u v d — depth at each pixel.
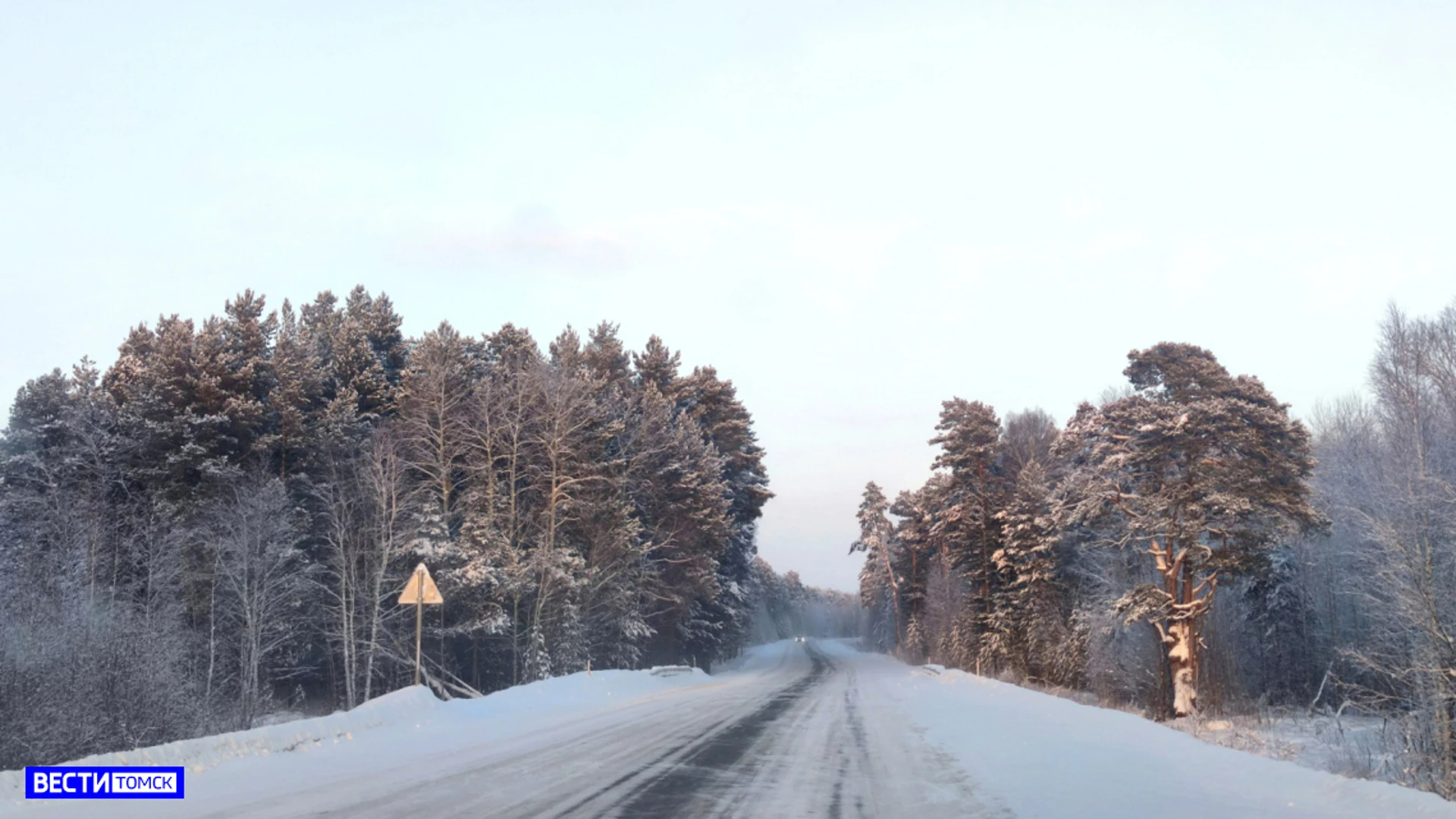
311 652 40.41
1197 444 31.89
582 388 42.53
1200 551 30.73
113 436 38.00
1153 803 8.77
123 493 38.94
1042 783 10.23
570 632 40.34
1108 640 40.50
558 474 40.38
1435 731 20.58
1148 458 32.69
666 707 22.19
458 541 37.38
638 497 51.16
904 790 9.88
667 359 64.69
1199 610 31.94
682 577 53.00
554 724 17.03
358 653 36.62
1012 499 54.00
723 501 54.31
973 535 57.91
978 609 57.53
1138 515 32.91
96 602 29.53
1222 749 11.88
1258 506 30.83
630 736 14.98
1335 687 34.81
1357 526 30.16
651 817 8.18
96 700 16.34
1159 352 33.22
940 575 72.31
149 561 33.94
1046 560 48.53
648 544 47.62
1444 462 29.70
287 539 36.81
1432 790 18.31
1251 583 39.53
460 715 17.50
